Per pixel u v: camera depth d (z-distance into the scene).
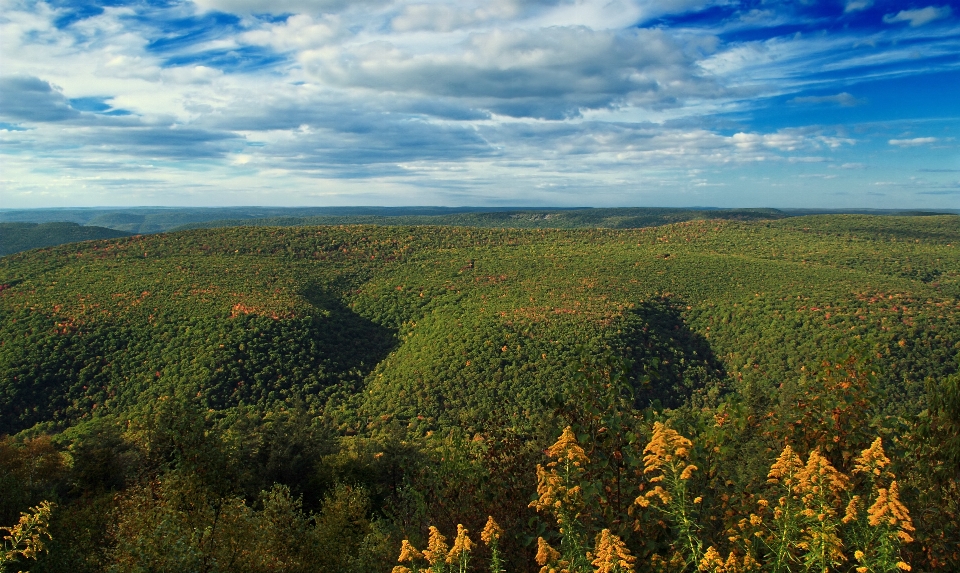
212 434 12.33
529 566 7.20
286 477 30.19
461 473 8.46
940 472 7.15
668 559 5.70
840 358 7.72
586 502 6.05
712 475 6.62
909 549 6.27
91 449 24.31
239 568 9.59
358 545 13.53
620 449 6.80
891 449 7.31
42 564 10.92
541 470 6.23
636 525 6.08
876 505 5.13
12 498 16.11
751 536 5.75
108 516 13.23
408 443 30.89
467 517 8.09
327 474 28.75
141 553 8.00
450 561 5.73
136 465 22.17
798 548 5.48
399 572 5.82
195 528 9.48
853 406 7.53
